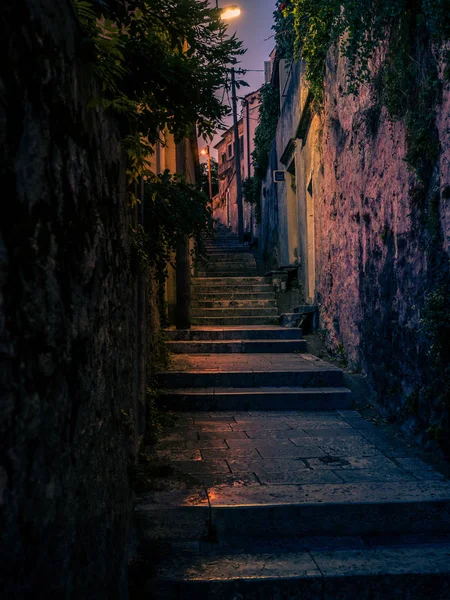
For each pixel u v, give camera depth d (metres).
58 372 1.30
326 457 3.57
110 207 2.07
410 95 3.73
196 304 8.97
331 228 6.46
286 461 3.50
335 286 6.34
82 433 1.52
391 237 4.32
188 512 2.72
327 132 6.48
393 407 4.37
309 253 8.20
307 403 5.00
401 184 4.04
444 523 2.82
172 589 2.32
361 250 5.20
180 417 4.75
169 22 2.23
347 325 5.84
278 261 10.93
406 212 3.94
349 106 5.38
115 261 2.17
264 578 2.36
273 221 11.75
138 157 2.36
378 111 4.50
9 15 1.04
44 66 1.24
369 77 4.26
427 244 3.57
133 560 2.44
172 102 2.45
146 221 3.86
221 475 3.22
